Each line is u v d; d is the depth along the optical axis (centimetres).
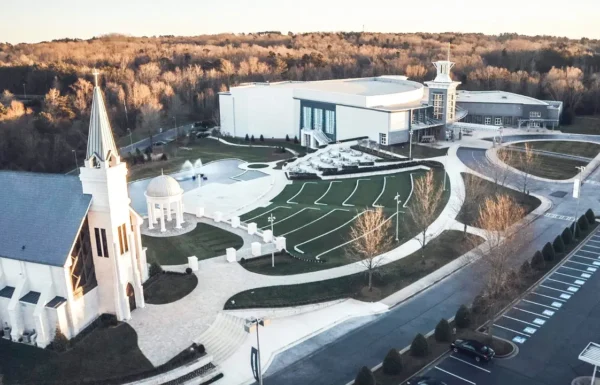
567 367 5106
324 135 15588
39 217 5728
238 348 5591
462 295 6525
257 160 14262
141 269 6638
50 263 5400
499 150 13438
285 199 10675
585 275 6900
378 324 5975
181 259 7594
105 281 5841
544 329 5734
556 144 14238
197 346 5425
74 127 16725
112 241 5675
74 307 5575
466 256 7456
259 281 6875
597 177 11275
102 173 5497
